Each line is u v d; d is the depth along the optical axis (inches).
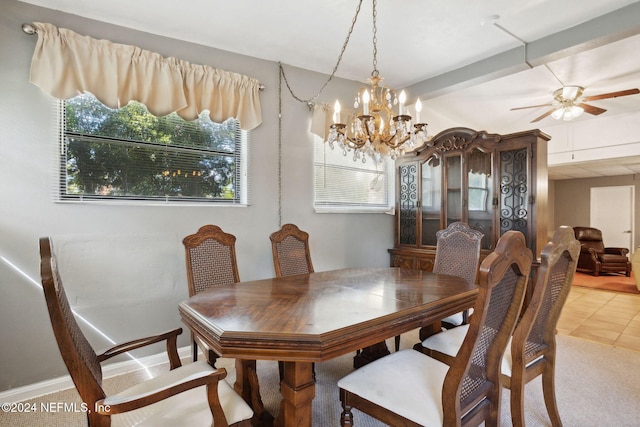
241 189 123.3
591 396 84.3
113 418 49.0
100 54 94.6
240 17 99.7
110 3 90.7
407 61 132.0
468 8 97.3
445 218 147.9
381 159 99.7
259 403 72.4
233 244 101.3
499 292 49.2
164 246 106.7
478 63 132.0
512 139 128.3
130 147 103.3
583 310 165.2
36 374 89.2
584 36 105.3
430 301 67.6
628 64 130.9
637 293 201.9
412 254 156.9
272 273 128.6
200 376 46.3
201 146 115.6
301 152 136.3
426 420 48.8
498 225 132.0
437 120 193.5
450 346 73.8
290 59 128.5
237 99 118.0
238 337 50.4
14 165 86.7
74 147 95.0
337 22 103.7
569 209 345.7
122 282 100.2
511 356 62.4
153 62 102.2
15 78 86.7
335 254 147.1
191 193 113.7
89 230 95.7
